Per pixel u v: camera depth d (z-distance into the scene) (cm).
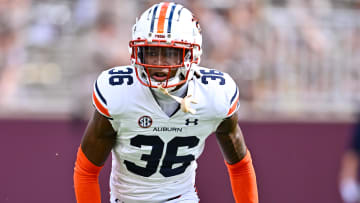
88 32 2134
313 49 2130
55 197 1856
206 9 2142
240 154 960
